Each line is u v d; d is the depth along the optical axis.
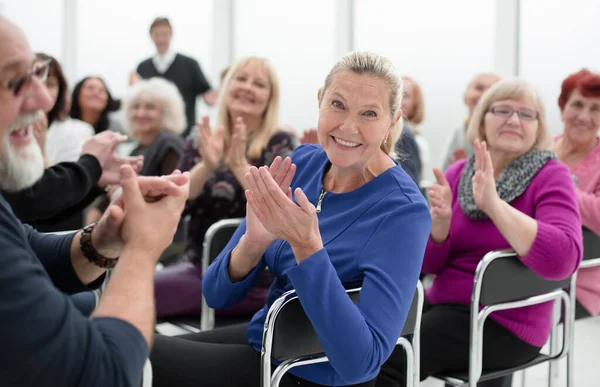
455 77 5.29
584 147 2.82
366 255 1.47
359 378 1.36
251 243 1.62
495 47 4.98
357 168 1.59
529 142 2.17
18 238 0.90
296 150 1.84
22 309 0.84
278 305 1.40
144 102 3.44
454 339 2.02
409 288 1.43
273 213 1.30
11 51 0.88
